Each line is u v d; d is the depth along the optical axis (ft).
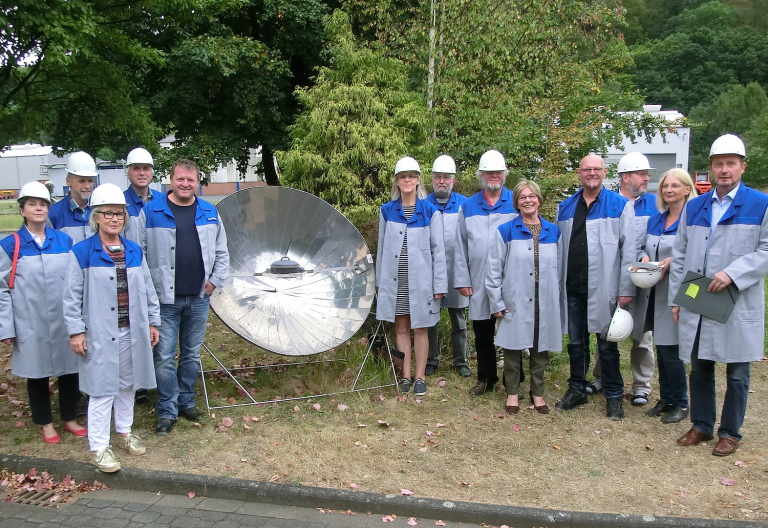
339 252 17.31
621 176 16.48
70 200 14.82
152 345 12.97
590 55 41.29
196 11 29.40
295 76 43.55
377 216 21.39
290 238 17.48
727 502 10.68
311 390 16.67
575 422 14.57
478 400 16.02
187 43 34.68
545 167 27.25
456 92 29.35
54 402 16.08
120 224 12.09
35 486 11.73
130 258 12.45
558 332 14.71
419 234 15.85
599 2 36.99
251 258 16.99
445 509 10.49
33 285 12.85
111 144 36.42
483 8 30.50
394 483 11.55
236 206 16.43
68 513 10.80
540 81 31.63
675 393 14.48
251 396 15.97
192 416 14.69
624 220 14.26
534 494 11.09
